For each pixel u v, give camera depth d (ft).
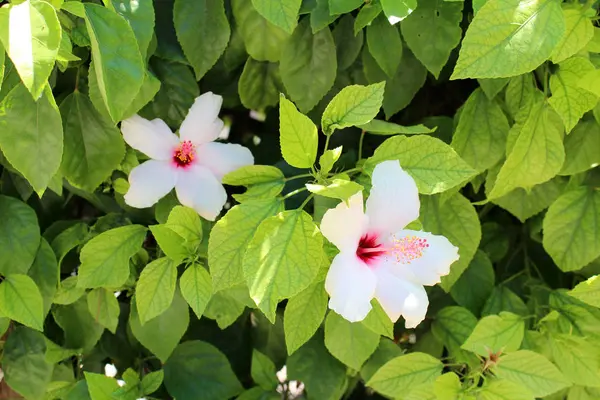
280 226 2.38
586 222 2.92
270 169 2.58
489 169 2.90
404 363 2.88
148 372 3.14
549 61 2.75
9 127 2.46
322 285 2.62
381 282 2.46
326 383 3.04
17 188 2.95
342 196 2.35
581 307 2.91
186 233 2.68
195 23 2.74
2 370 3.05
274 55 2.80
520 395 2.74
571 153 2.88
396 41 2.74
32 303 2.76
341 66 2.85
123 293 3.12
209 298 2.68
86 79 2.73
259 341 3.16
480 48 2.40
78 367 3.07
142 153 2.83
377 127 2.65
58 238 2.94
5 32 2.18
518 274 3.13
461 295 3.05
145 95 2.63
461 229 2.91
